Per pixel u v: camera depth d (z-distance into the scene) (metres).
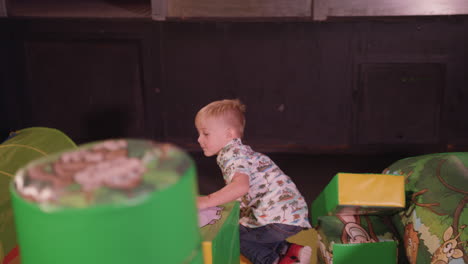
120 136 2.85
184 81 2.73
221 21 2.59
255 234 1.27
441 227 0.94
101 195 0.42
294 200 1.28
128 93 2.77
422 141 2.71
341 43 2.59
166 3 2.04
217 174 2.43
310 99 2.72
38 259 0.43
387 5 1.99
